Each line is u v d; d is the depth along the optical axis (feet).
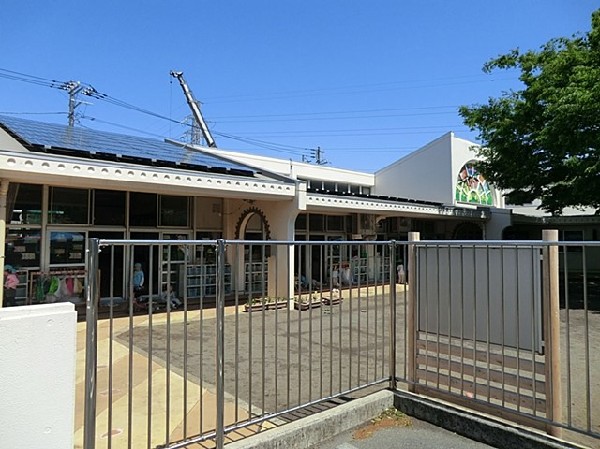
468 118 50.24
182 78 108.47
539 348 11.19
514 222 67.46
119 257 33.86
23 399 6.88
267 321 27.07
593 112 33.58
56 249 31.48
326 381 16.01
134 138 47.91
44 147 25.68
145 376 16.38
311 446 11.39
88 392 8.38
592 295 43.73
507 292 11.87
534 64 44.50
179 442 10.27
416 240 14.33
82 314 28.35
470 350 12.60
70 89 82.58
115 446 10.49
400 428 12.50
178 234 37.70
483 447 11.34
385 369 17.76
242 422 10.81
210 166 33.73
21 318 6.95
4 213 23.66
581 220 70.44
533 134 42.63
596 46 38.55
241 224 38.88
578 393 14.83
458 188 65.16
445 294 13.30
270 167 60.85
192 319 27.68
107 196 34.01
